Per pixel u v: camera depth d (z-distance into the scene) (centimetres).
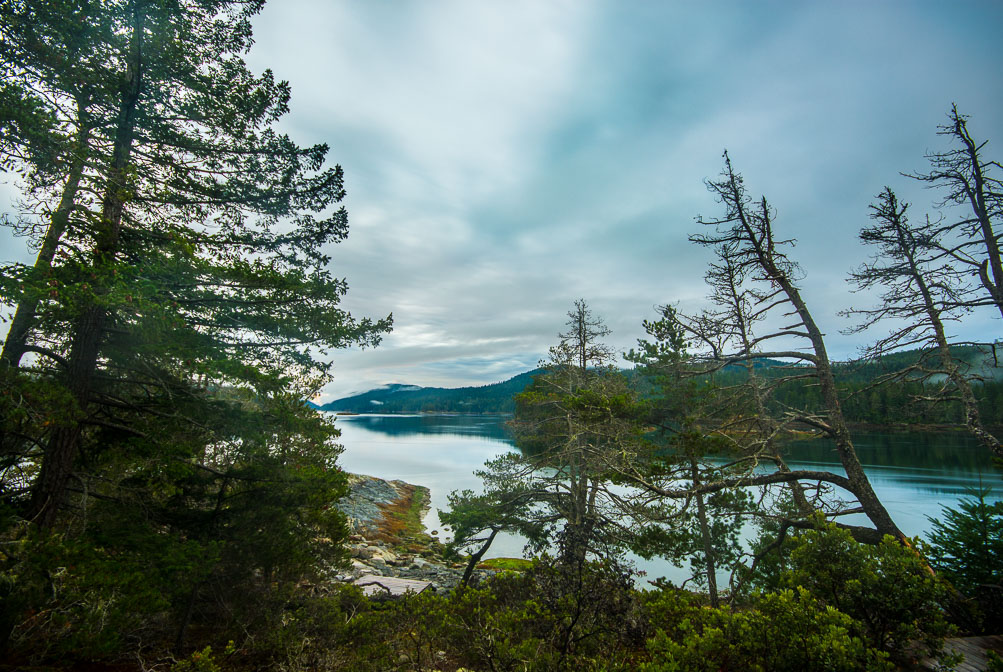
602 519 1335
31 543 575
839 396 1163
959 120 1083
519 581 962
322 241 1073
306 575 1144
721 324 1327
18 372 665
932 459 4856
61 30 674
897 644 503
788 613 476
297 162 1034
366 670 666
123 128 847
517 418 1723
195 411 872
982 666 595
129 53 795
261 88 983
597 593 681
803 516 1129
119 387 901
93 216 730
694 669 468
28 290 599
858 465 1032
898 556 525
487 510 1508
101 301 643
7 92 620
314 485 1018
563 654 595
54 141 649
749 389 1230
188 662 589
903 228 1145
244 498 937
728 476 1136
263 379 795
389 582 1667
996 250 1036
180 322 716
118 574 611
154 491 876
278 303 923
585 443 1470
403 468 6081
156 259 774
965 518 1045
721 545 1316
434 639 750
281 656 736
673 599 665
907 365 1113
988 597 868
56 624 591
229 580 888
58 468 745
